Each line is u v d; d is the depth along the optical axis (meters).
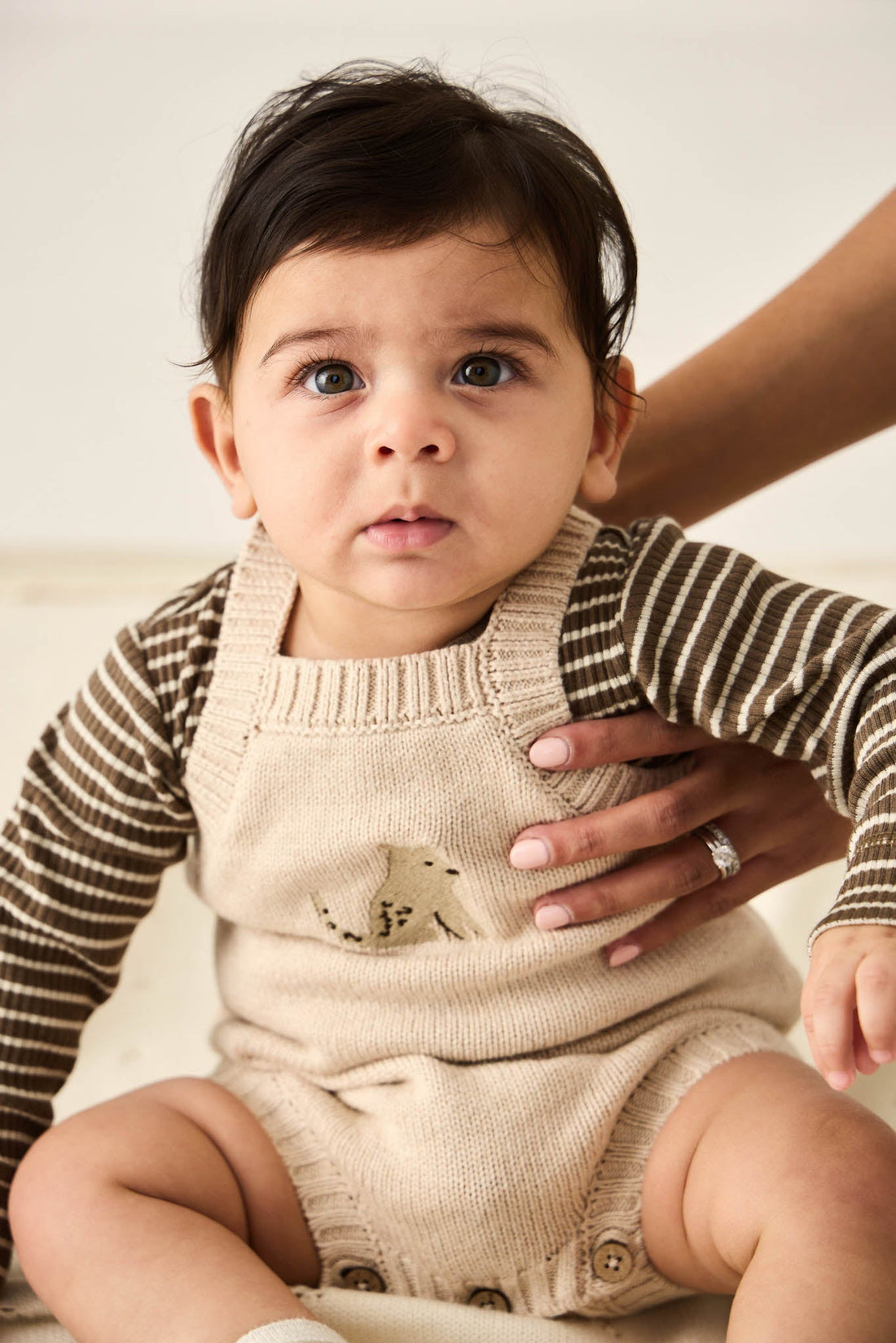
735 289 2.42
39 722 1.69
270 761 0.91
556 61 2.41
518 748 0.88
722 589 0.88
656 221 2.41
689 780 0.91
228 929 1.03
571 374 0.86
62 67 2.27
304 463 0.83
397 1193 0.88
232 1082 0.97
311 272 0.82
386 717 0.89
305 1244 0.91
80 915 0.99
